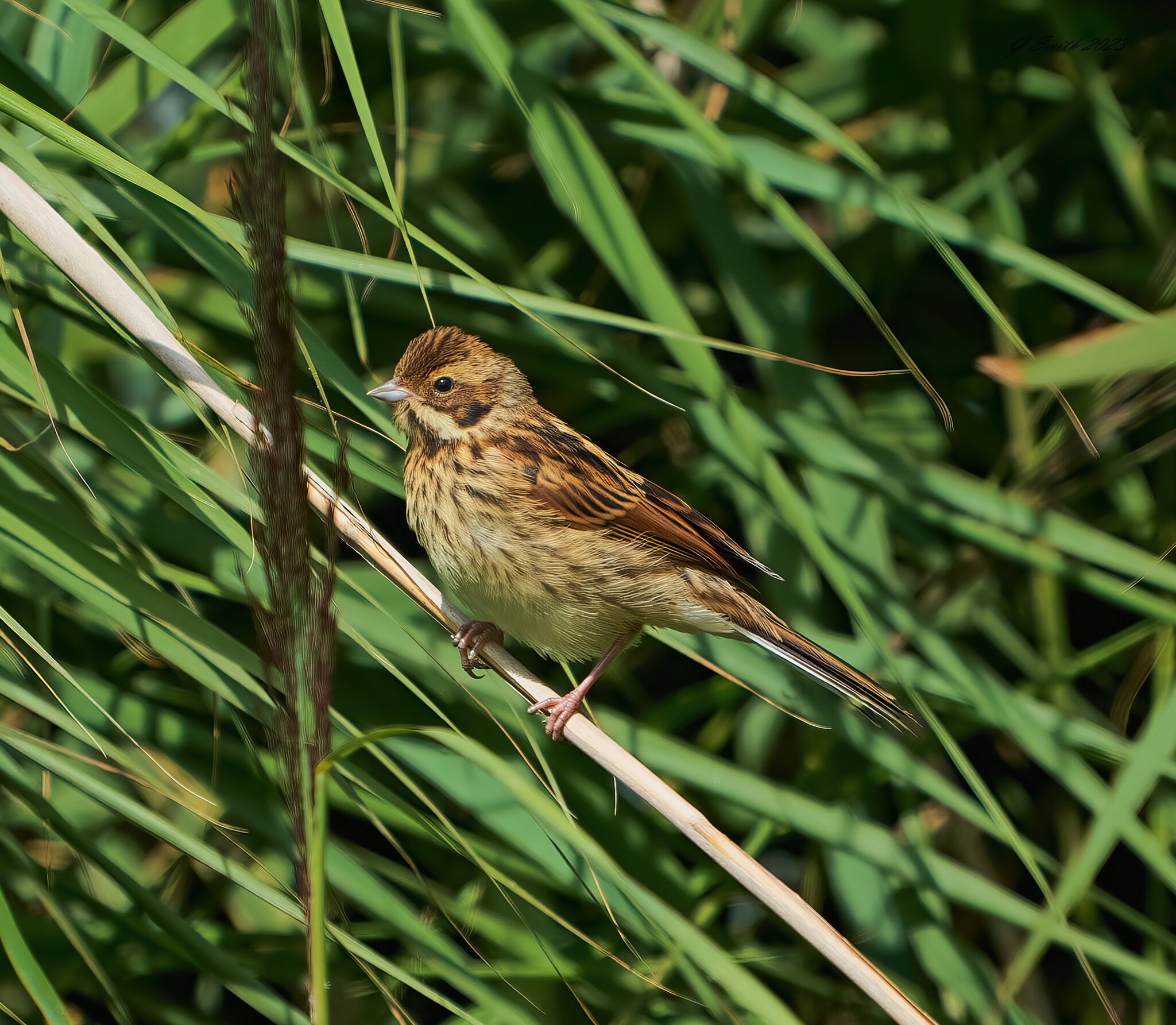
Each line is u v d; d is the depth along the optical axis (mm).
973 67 10844
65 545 6074
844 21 11141
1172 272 7324
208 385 5691
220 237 5730
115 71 7898
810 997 8891
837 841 7332
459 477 7566
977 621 9602
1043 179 11312
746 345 10648
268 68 3906
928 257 10969
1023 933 9688
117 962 7613
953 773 9852
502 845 8023
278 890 6395
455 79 10680
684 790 8625
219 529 5871
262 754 7441
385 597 8094
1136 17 10805
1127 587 7832
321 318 9586
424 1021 8492
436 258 9242
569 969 7684
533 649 8680
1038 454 8820
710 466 10109
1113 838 6570
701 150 8500
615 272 7516
